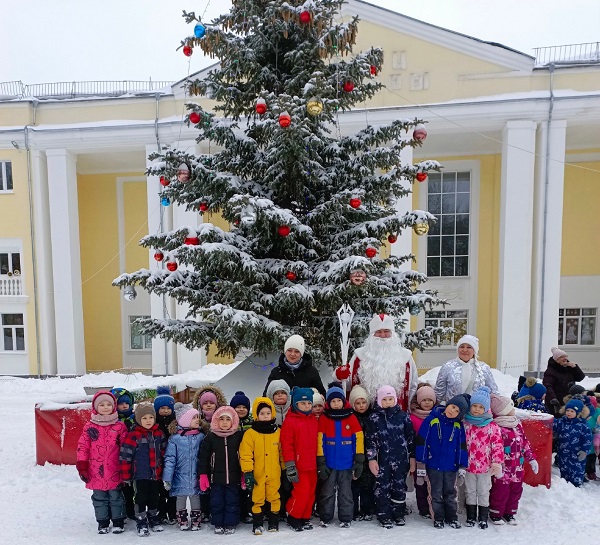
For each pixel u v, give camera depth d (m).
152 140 13.52
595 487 4.82
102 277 17.06
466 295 15.34
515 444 3.80
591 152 15.03
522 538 3.57
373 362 4.13
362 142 5.38
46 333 14.38
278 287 5.11
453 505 3.71
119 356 17.09
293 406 3.69
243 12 4.96
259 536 3.54
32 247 14.17
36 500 4.45
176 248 5.06
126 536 3.59
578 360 15.36
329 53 5.06
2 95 15.01
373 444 3.69
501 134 13.19
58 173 13.95
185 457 3.64
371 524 3.77
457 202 15.33
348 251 4.89
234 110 5.53
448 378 4.11
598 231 15.16
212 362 15.45
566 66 12.11
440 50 12.48
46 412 5.46
